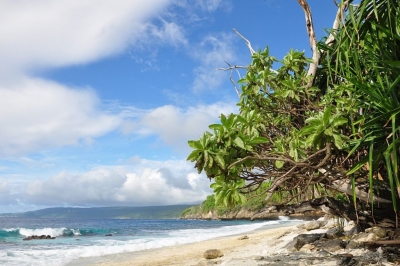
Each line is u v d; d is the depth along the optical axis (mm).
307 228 12617
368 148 5141
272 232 19109
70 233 33125
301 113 6848
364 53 5340
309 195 7242
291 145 5148
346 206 7066
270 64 6965
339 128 5367
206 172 4598
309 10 6535
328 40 6574
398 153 4648
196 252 13453
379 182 6012
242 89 6555
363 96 5215
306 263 6562
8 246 20562
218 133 4574
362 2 4953
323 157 5328
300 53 6742
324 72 6852
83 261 13188
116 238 26828
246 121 5188
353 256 6621
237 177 4910
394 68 4734
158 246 17719
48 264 12586
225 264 7621
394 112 4398
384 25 4953
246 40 7145
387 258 6133
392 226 6867
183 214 153750
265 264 6910
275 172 5406
